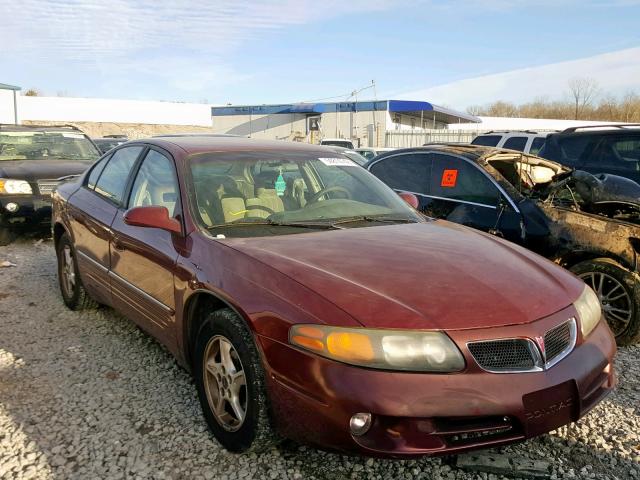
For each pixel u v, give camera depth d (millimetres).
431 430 2369
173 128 56844
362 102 33062
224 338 2932
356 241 3252
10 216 8078
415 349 2398
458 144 6586
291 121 35812
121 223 4102
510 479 2811
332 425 2406
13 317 5055
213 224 3428
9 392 3613
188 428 3203
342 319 2457
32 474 2768
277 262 2877
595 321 3008
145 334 4660
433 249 3182
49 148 9930
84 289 5027
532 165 6047
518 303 2664
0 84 38812
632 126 7562
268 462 2895
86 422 3262
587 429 3252
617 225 4617
